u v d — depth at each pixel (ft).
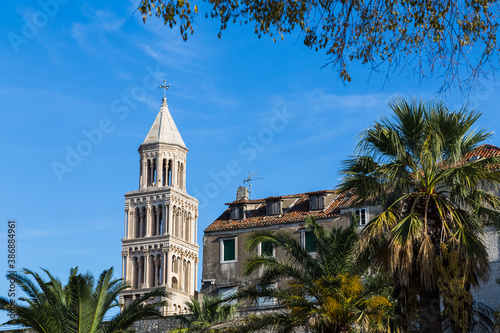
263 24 60.85
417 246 97.86
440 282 95.09
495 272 182.09
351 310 127.65
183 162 456.45
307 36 59.16
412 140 103.40
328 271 132.57
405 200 103.04
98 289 154.10
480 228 102.53
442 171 101.55
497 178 100.32
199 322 190.19
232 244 244.01
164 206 431.84
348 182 104.63
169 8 57.72
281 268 133.49
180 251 431.02
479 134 105.29
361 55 57.72
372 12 57.57
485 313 176.76
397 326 103.19
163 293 158.10
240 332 138.21
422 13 57.41
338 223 227.61
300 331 168.66
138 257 425.28
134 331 162.30
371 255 103.76
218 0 59.67
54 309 149.48
